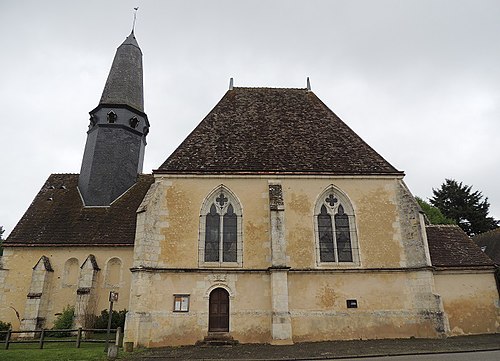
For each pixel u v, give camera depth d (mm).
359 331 15492
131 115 26547
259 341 15008
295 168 17766
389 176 17938
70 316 19859
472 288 17250
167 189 17094
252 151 18625
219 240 16625
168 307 15297
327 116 21328
